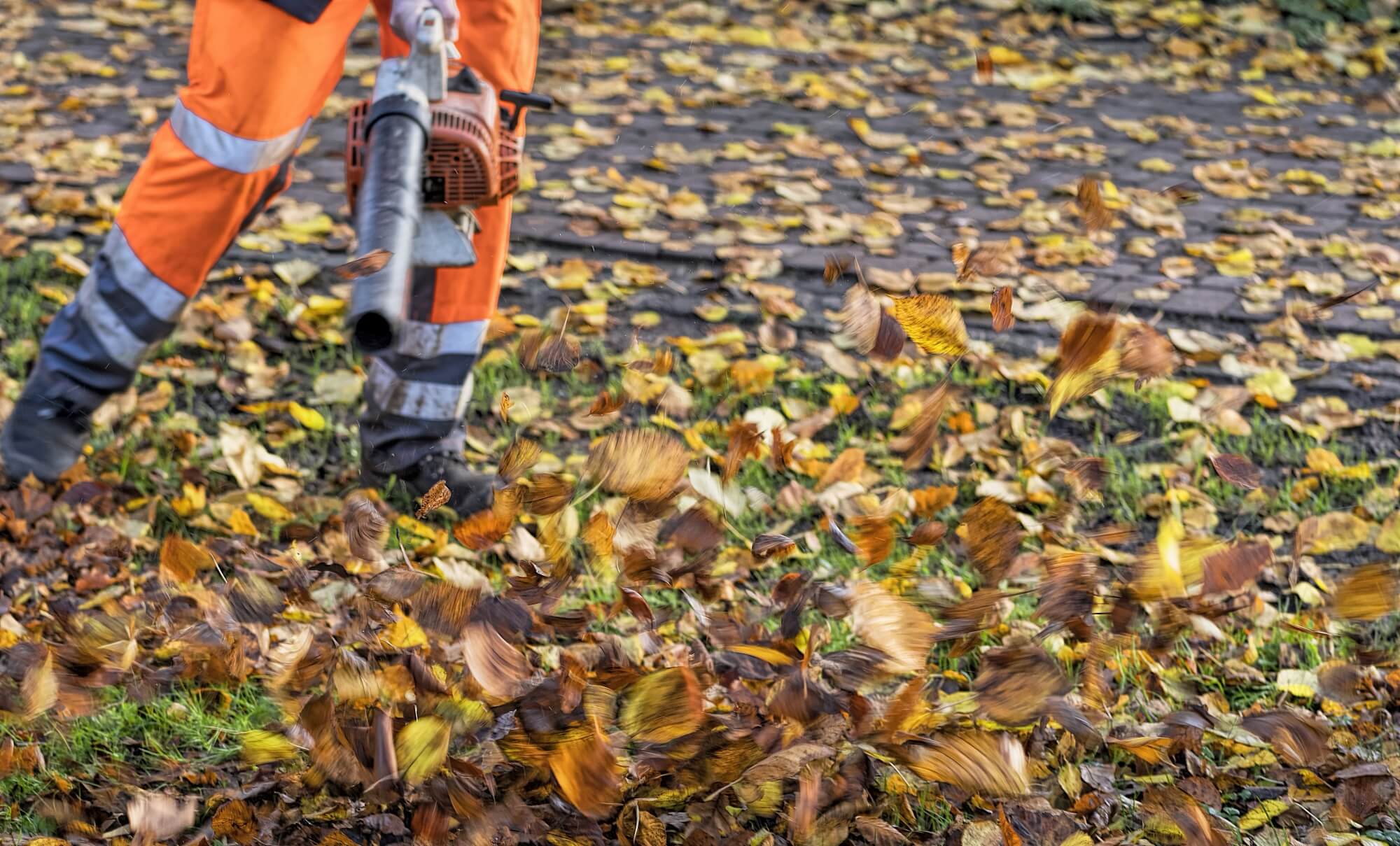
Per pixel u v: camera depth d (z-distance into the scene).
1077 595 1.91
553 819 2.05
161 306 2.96
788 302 4.28
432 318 3.02
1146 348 1.86
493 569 2.88
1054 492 3.25
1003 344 4.03
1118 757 2.26
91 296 2.98
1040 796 2.07
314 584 2.69
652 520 2.03
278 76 2.71
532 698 1.89
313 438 3.50
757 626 2.30
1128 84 6.43
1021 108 6.02
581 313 4.14
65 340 3.03
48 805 2.11
